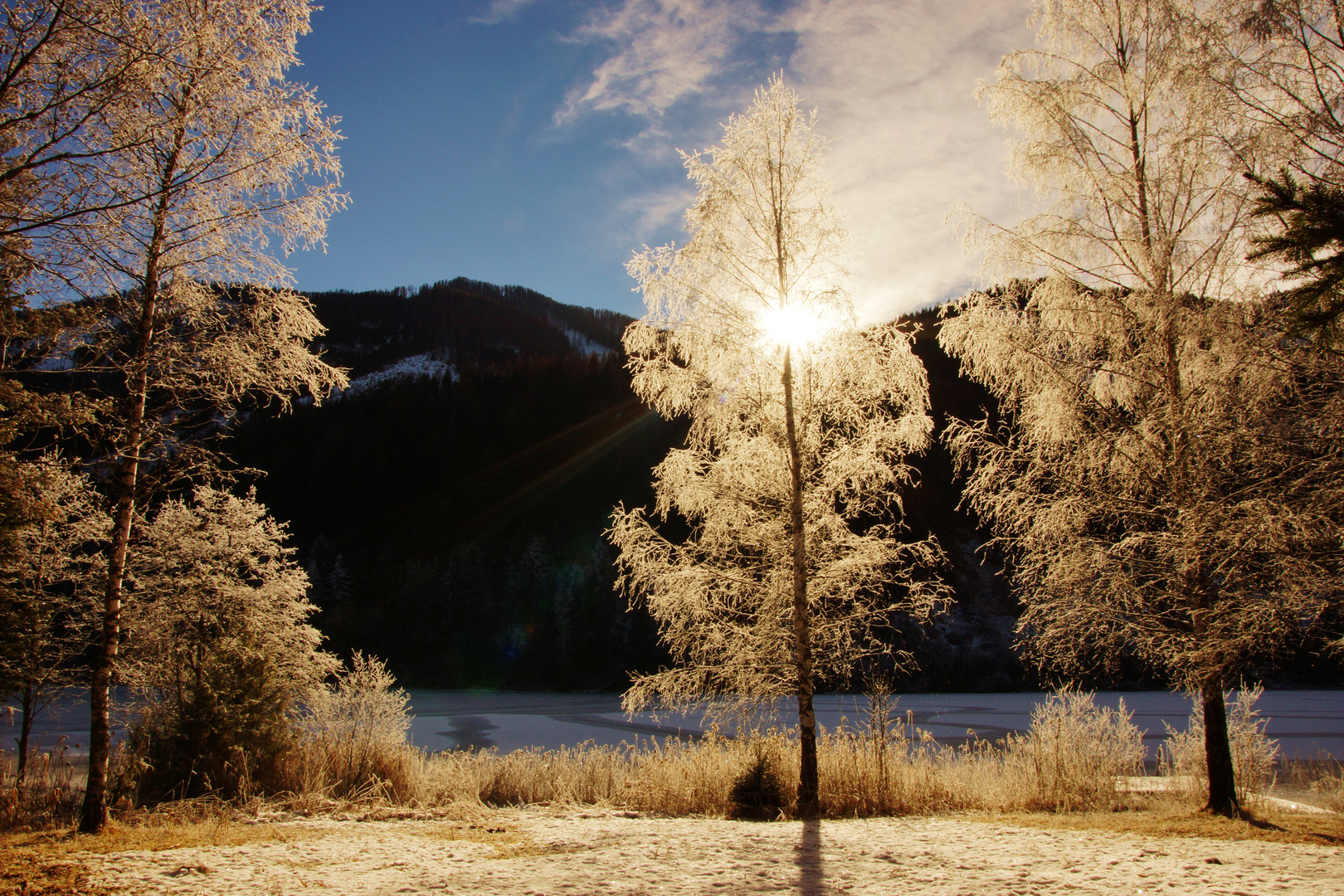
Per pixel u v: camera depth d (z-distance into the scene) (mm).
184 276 7551
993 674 49031
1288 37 7004
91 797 6723
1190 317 7609
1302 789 10539
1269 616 6621
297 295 8117
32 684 11430
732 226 9289
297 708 12727
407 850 5520
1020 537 8477
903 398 8945
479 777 11016
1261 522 6641
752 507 9164
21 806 8172
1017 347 8703
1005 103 9266
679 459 9234
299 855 5320
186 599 12461
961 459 9016
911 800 8562
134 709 12742
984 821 7098
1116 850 5332
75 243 6641
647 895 4012
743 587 9102
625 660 62719
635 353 9383
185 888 4172
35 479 6586
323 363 8008
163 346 7176
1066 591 7973
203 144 7633
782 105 9312
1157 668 8070
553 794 10547
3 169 5988
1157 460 7914
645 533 9156
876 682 9188
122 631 11977
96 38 6227
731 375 9258
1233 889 3949
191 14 7375
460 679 64562
